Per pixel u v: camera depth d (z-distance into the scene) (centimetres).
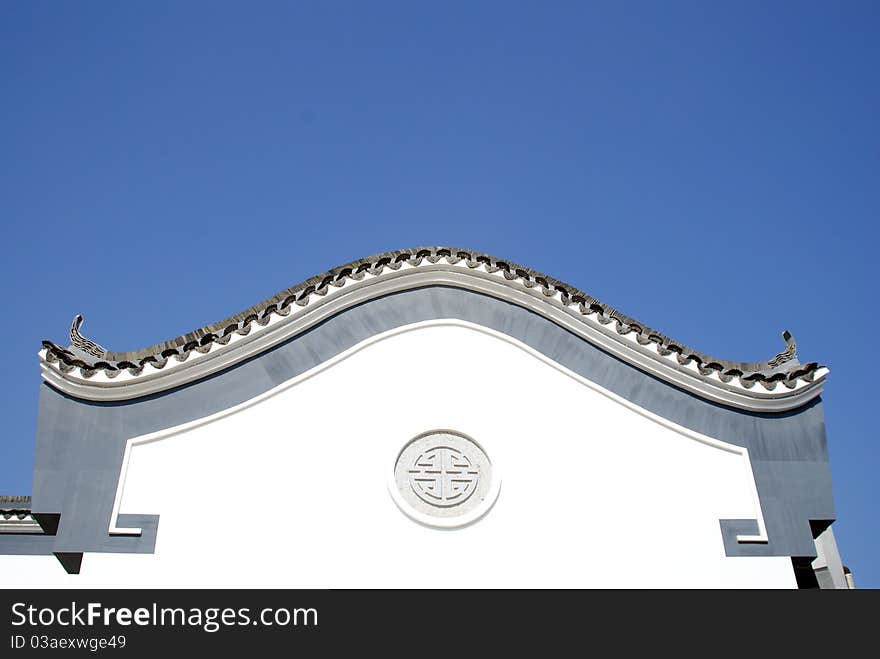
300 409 1123
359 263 1230
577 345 1195
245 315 1202
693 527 1087
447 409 1137
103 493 1048
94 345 1177
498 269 1229
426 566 1034
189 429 1098
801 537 1092
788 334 1242
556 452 1120
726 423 1159
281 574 1015
